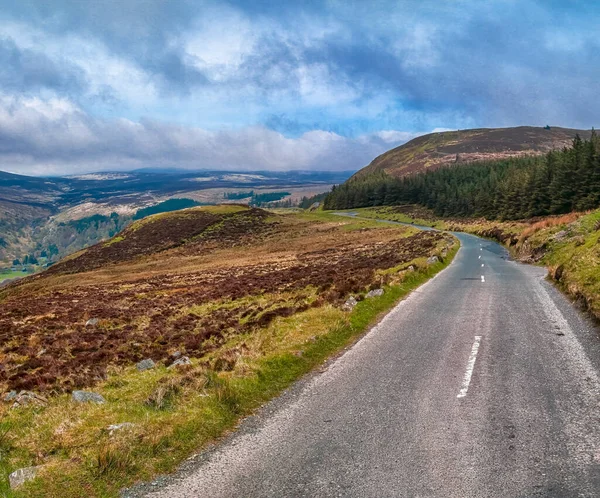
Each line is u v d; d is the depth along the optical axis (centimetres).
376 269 3322
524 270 2912
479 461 588
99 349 1823
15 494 547
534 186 9981
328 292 2158
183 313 2636
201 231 11800
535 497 504
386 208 18375
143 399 884
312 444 666
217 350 1491
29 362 1634
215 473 601
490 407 763
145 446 663
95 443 679
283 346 1206
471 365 999
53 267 9850
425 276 2711
